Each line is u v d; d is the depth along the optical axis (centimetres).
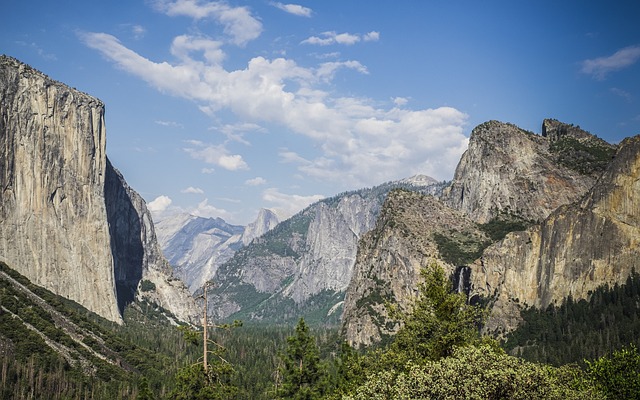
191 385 7262
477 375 5091
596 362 6881
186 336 7312
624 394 6438
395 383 5662
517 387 5034
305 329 10156
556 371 6794
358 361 9619
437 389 5081
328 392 9919
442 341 7150
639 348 16162
